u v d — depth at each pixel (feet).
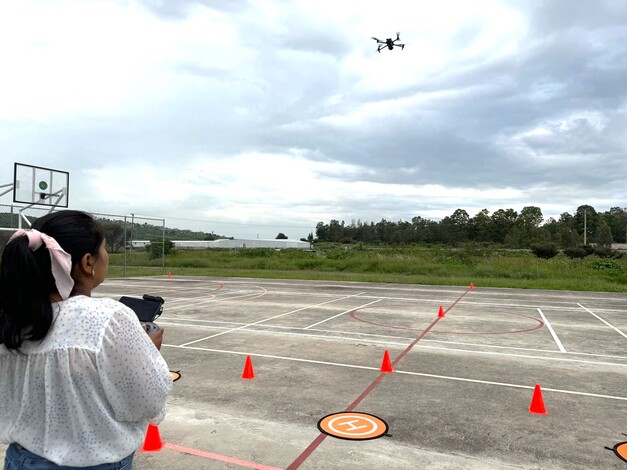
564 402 17.19
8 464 4.78
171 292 54.85
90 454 4.58
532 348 26.68
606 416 15.79
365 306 43.80
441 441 13.53
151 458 12.25
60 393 4.53
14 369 4.67
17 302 4.41
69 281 4.75
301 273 84.89
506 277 78.23
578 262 86.94
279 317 36.70
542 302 48.85
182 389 18.25
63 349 4.47
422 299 50.14
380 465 12.00
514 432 14.28
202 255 116.06
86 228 5.06
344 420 15.06
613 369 22.15
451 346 26.84
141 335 4.85
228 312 39.22
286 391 18.04
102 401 4.62
